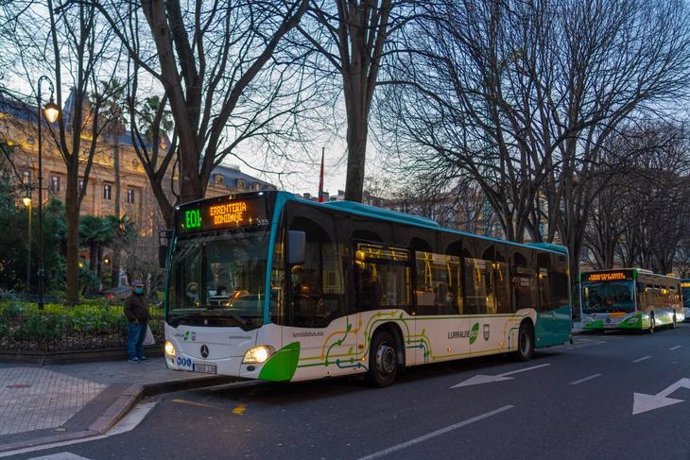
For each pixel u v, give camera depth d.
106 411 7.87
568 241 32.38
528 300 16.09
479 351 13.51
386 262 10.97
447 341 12.38
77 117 21.77
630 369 13.73
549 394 10.06
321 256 9.57
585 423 7.80
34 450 6.24
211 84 15.41
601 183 33.12
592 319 29.16
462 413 8.38
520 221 26.48
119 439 6.79
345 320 9.84
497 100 19.17
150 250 44.50
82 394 8.88
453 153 23.66
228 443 6.64
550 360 15.92
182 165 14.12
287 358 8.72
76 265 22.06
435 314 12.09
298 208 9.31
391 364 10.85
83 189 22.84
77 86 21.72
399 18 14.91
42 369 11.20
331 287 9.68
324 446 6.54
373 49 17.14
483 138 23.83
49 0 15.95
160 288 44.47
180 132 13.78
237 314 8.80
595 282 29.59
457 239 13.26
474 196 29.30
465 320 13.07
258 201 9.08
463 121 19.14
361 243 10.44
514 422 7.82
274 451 6.31
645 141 28.80
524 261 16.17
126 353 12.91
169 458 6.02
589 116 25.58
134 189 69.25
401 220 11.64
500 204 28.58
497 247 14.90
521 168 27.64
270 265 8.71
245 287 8.92
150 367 11.68
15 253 33.41
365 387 10.69
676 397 9.85
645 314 29.30
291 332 8.84
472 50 15.35
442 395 9.89
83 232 42.62
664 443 6.80
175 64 13.52
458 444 6.67
